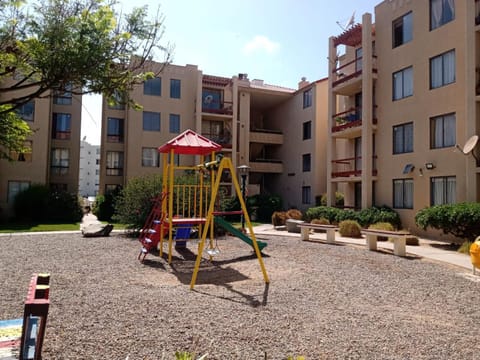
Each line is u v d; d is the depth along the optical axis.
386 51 18.48
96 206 26.28
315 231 17.36
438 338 4.34
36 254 10.10
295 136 29.67
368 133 18.50
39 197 23.45
